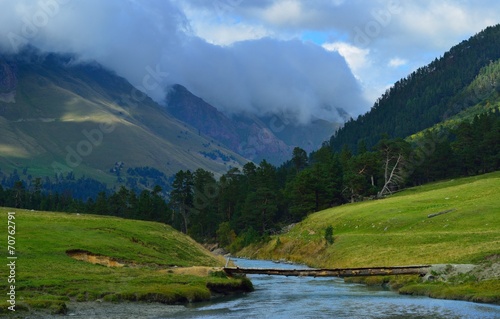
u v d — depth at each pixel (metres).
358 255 96.19
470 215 104.69
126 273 69.38
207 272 73.75
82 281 60.94
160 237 100.44
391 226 114.56
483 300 53.47
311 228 145.25
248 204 187.75
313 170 188.38
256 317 48.16
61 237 82.56
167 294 57.19
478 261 68.69
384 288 71.44
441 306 51.94
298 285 79.94
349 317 47.47
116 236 91.25
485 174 181.12
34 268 65.31
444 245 84.56
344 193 188.00
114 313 48.44
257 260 138.62
